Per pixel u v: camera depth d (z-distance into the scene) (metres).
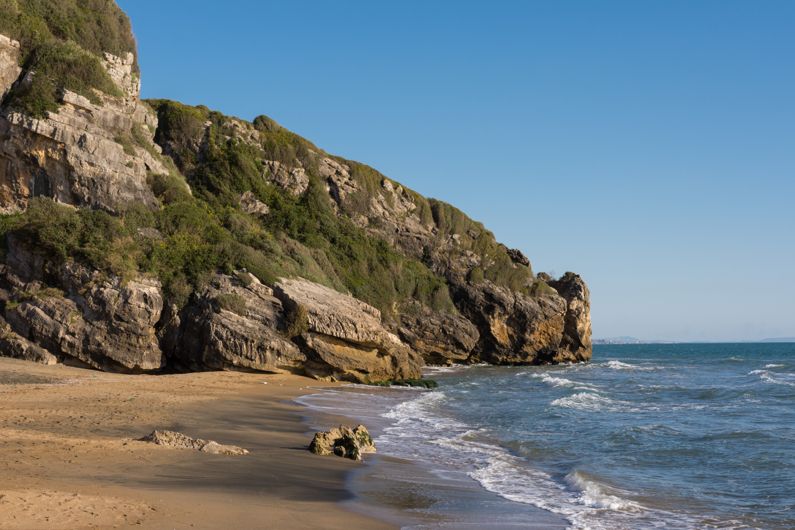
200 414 23.89
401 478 15.70
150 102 65.44
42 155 42.34
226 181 63.16
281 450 18.23
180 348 40.47
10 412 20.14
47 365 35.78
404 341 68.62
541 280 80.94
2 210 42.00
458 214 80.31
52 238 38.81
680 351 170.75
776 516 13.18
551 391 41.75
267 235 53.34
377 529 10.89
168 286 40.97
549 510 13.27
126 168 45.09
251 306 42.00
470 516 12.46
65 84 44.53
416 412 29.97
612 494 14.80
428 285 72.31
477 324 75.06
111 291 38.28
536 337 76.25
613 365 76.69
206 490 12.27
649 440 22.30
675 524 12.52
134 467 13.55
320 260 61.44
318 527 10.45
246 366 40.47
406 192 78.00
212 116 67.00
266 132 69.56
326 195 69.94
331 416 27.00
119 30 54.38
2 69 44.34
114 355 37.69
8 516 8.82
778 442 21.75
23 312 37.28
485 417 28.50
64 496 10.18
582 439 22.56
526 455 19.72
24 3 48.41
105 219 40.75
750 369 71.12
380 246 71.31
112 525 9.02
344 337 43.88
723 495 14.97
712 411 31.09
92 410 22.09
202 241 45.31
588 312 83.06
